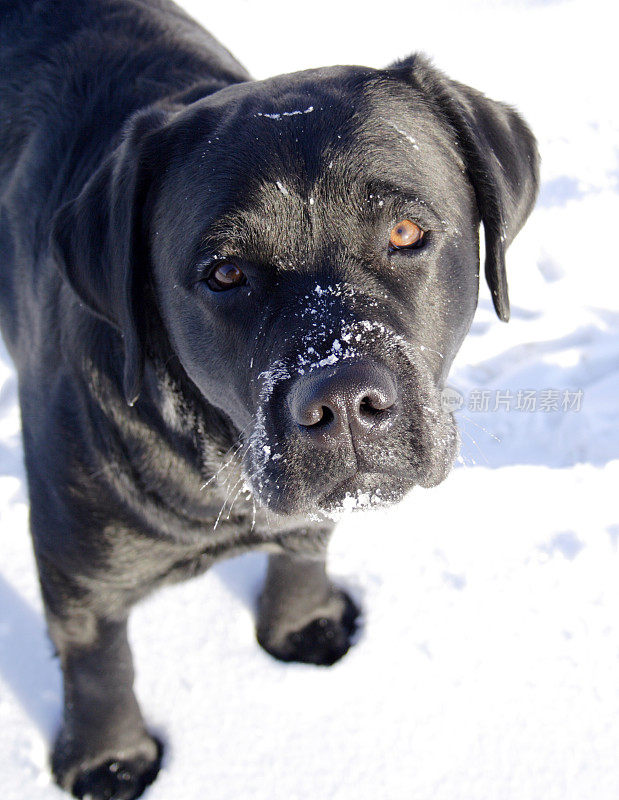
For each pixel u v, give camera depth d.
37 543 0.63
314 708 0.72
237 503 0.61
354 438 0.50
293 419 0.50
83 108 0.68
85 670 0.65
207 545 0.63
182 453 0.60
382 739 0.70
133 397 0.57
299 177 0.52
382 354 0.51
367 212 0.53
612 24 1.58
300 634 0.75
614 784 0.68
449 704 0.71
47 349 0.63
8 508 0.83
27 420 0.64
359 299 0.52
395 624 0.75
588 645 0.74
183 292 0.55
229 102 0.57
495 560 0.79
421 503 0.83
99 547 0.61
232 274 0.54
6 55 0.74
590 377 0.94
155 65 0.70
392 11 1.64
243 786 0.68
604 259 1.08
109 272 0.58
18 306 0.69
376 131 0.54
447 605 0.76
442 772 0.69
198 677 0.73
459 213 0.57
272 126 0.54
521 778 0.68
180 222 0.55
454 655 0.74
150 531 0.61
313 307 0.52
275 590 0.73
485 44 1.55
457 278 0.57
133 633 0.75
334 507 0.53
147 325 0.59
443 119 0.59
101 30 0.73
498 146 0.61
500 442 0.87
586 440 0.87
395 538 0.80
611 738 0.70
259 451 0.52
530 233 1.12
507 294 0.61
